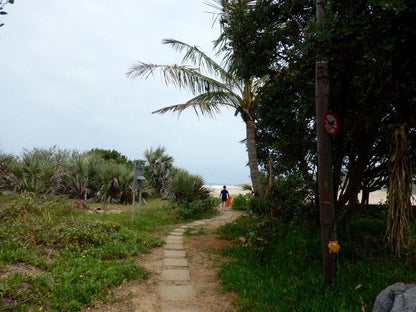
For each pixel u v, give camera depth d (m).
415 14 2.99
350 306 3.52
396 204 4.77
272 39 6.02
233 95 9.88
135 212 13.54
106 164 17.94
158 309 4.14
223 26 6.95
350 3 3.83
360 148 5.39
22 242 5.94
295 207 6.30
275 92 6.38
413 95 4.66
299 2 5.94
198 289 4.93
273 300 4.07
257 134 10.12
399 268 4.60
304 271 5.04
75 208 11.81
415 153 5.92
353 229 6.70
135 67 9.35
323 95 4.32
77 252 6.02
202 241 8.41
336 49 4.06
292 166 6.62
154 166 22.42
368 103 4.91
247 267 5.70
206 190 15.98
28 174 13.75
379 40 3.28
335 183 5.53
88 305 4.05
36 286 4.11
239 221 10.53
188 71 9.62
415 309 2.74
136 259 6.50
